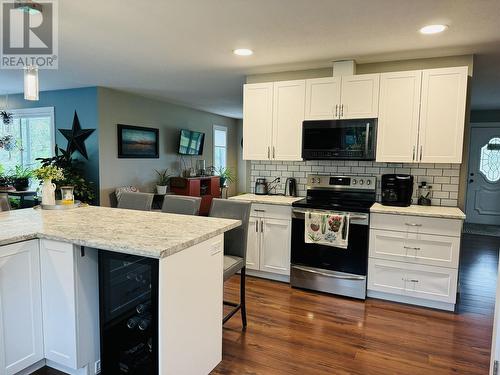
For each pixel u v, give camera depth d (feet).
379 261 10.58
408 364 7.44
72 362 6.43
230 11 7.98
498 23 8.44
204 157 27.27
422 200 11.36
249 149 13.15
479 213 23.29
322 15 8.15
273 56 11.60
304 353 7.84
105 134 17.74
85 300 6.44
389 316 9.69
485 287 11.92
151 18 8.43
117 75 14.69
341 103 11.50
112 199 18.29
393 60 11.78
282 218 11.85
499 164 22.62
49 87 17.57
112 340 6.66
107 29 9.19
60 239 6.23
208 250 6.61
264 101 12.73
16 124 20.49
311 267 11.38
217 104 23.31
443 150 10.40
